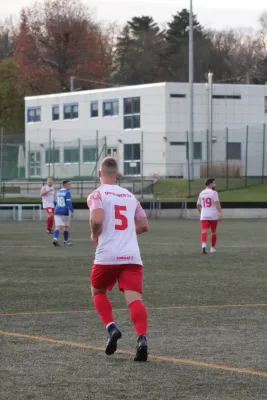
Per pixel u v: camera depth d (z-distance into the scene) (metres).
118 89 115.69
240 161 106.62
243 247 45.94
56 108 125.12
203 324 19.92
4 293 25.88
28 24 151.75
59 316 21.12
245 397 12.89
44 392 13.16
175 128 110.06
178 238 53.69
